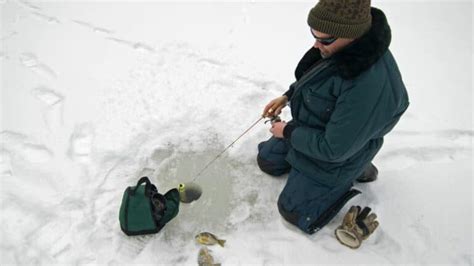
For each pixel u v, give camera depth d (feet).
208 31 12.55
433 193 8.09
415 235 7.32
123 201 6.74
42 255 6.73
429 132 9.52
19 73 10.62
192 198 7.84
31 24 12.46
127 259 6.79
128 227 6.73
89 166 8.30
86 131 9.12
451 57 11.87
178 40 12.09
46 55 11.28
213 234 7.27
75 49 11.59
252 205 7.82
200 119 9.50
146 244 7.00
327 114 6.32
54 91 10.12
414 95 10.52
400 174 8.48
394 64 5.89
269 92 10.37
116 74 10.75
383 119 5.79
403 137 9.37
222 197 7.94
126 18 13.02
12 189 7.72
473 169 8.64
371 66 5.40
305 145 6.51
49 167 8.22
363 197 7.93
